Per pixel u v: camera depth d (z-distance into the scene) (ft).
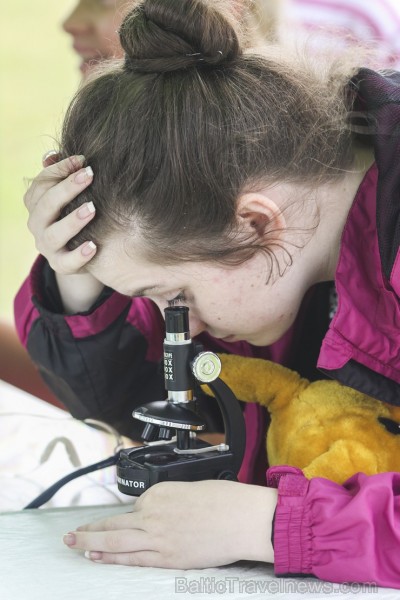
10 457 8.41
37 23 23.41
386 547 6.44
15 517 7.20
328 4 10.30
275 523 6.48
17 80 21.66
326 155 7.00
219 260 6.84
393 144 6.90
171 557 6.60
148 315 8.00
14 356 9.61
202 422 6.82
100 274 7.02
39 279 7.77
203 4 6.77
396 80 7.31
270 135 6.82
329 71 7.22
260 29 8.11
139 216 6.74
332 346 6.91
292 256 7.03
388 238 6.86
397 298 6.88
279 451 7.12
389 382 6.95
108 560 6.66
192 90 6.72
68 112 6.96
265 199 6.82
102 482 8.10
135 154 6.68
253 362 7.29
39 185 7.07
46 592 6.38
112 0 9.96
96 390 7.89
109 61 7.14
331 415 7.04
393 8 10.45
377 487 6.46
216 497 6.61
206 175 6.69
